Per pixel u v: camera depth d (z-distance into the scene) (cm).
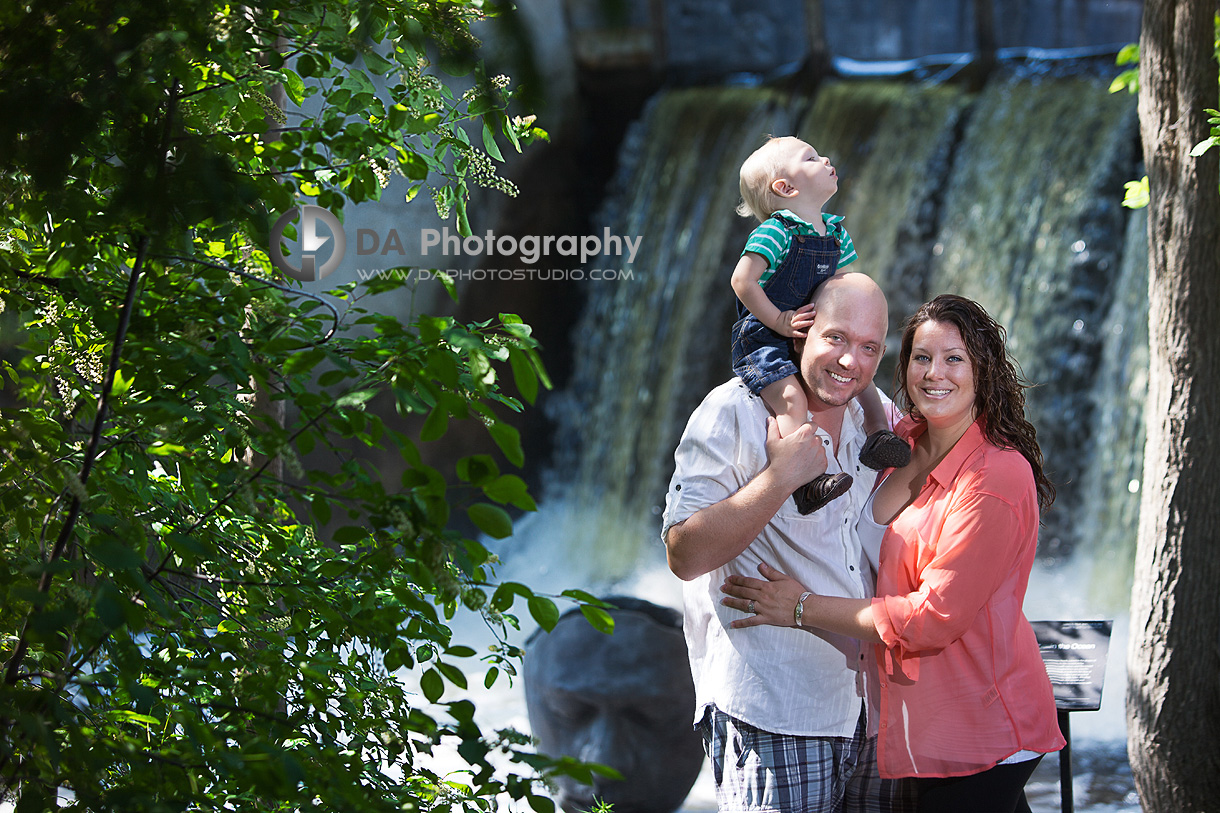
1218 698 739
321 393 309
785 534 451
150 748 340
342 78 386
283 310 346
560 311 2342
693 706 827
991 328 453
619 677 816
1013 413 450
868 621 425
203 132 313
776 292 460
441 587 280
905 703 439
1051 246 1905
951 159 2078
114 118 273
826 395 432
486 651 1552
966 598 420
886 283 2106
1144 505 773
